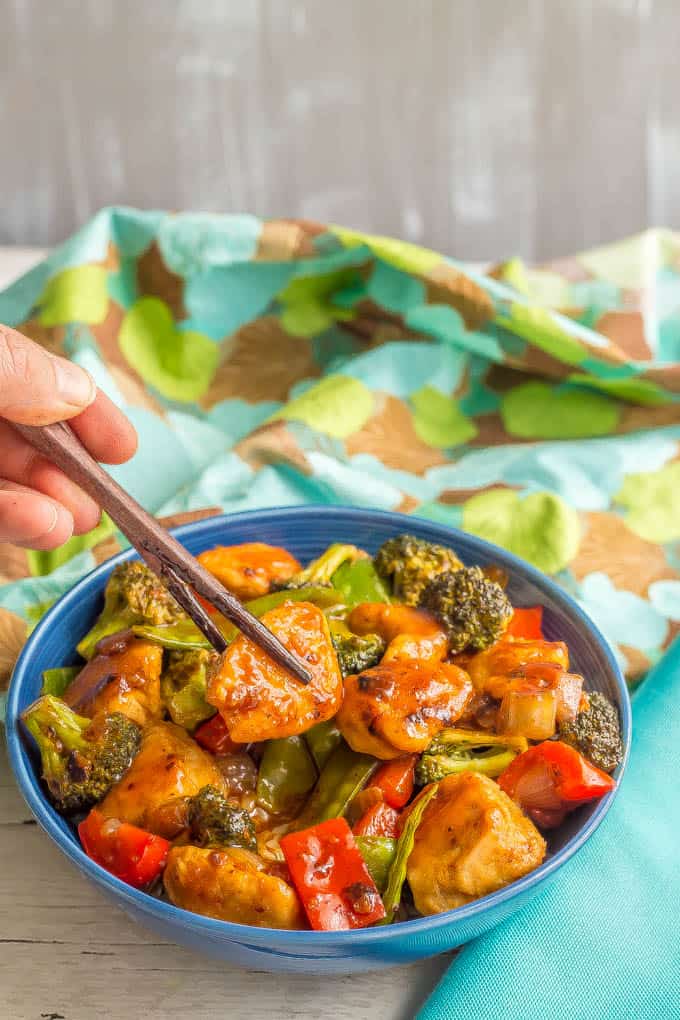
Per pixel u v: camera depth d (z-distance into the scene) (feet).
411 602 1.92
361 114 4.05
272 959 1.54
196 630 1.82
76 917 1.76
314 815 1.73
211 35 3.84
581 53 3.94
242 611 1.62
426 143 4.12
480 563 1.99
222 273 2.76
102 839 1.63
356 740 1.70
